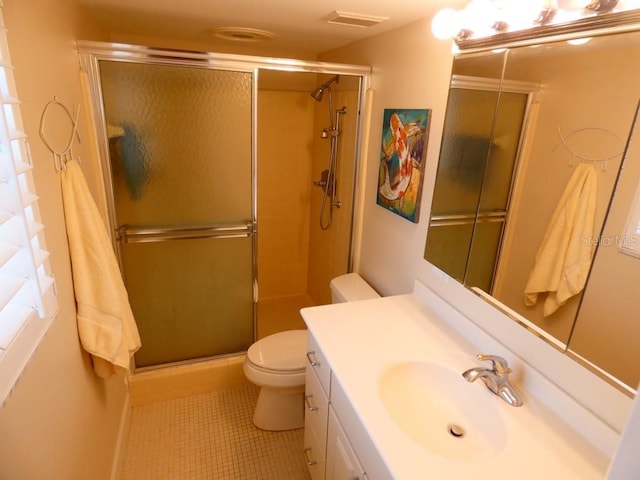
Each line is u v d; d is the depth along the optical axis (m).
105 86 1.74
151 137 1.87
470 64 1.36
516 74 1.17
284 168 3.20
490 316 1.34
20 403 0.90
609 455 0.95
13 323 0.87
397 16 1.64
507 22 1.17
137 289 2.11
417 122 1.71
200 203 2.04
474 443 1.12
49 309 1.03
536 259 1.14
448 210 1.54
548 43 1.05
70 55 1.50
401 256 1.95
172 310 2.22
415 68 1.74
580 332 1.02
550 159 1.08
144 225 1.99
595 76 0.94
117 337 1.44
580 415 1.02
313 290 3.48
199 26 2.08
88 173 1.68
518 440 1.00
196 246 2.13
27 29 1.06
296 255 3.51
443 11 1.30
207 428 2.13
